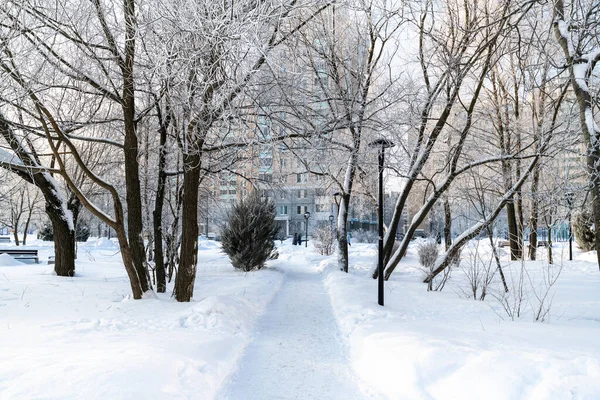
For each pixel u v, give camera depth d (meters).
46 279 11.81
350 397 4.26
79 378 3.72
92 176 7.92
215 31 5.14
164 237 13.71
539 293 10.37
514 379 3.62
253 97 6.75
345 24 12.43
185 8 5.48
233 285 11.51
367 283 11.69
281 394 4.33
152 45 6.41
